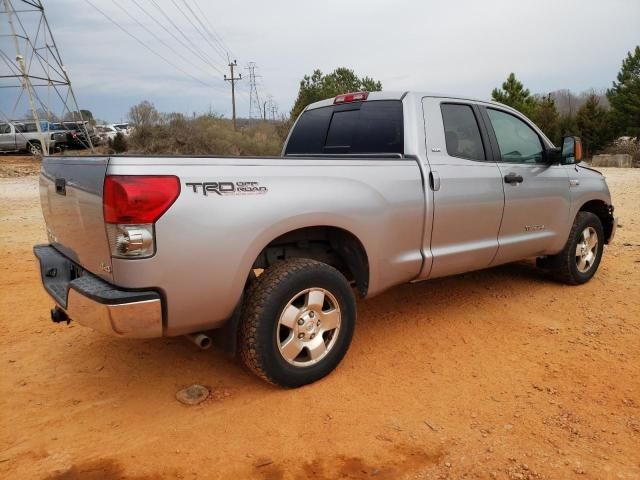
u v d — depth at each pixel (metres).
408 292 5.37
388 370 3.65
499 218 4.57
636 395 3.29
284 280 3.17
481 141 4.55
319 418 3.06
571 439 2.84
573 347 4.01
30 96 25.36
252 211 3.02
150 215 2.68
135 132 29.25
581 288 5.48
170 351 3.99
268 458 2.71
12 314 4.80
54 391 3.40
